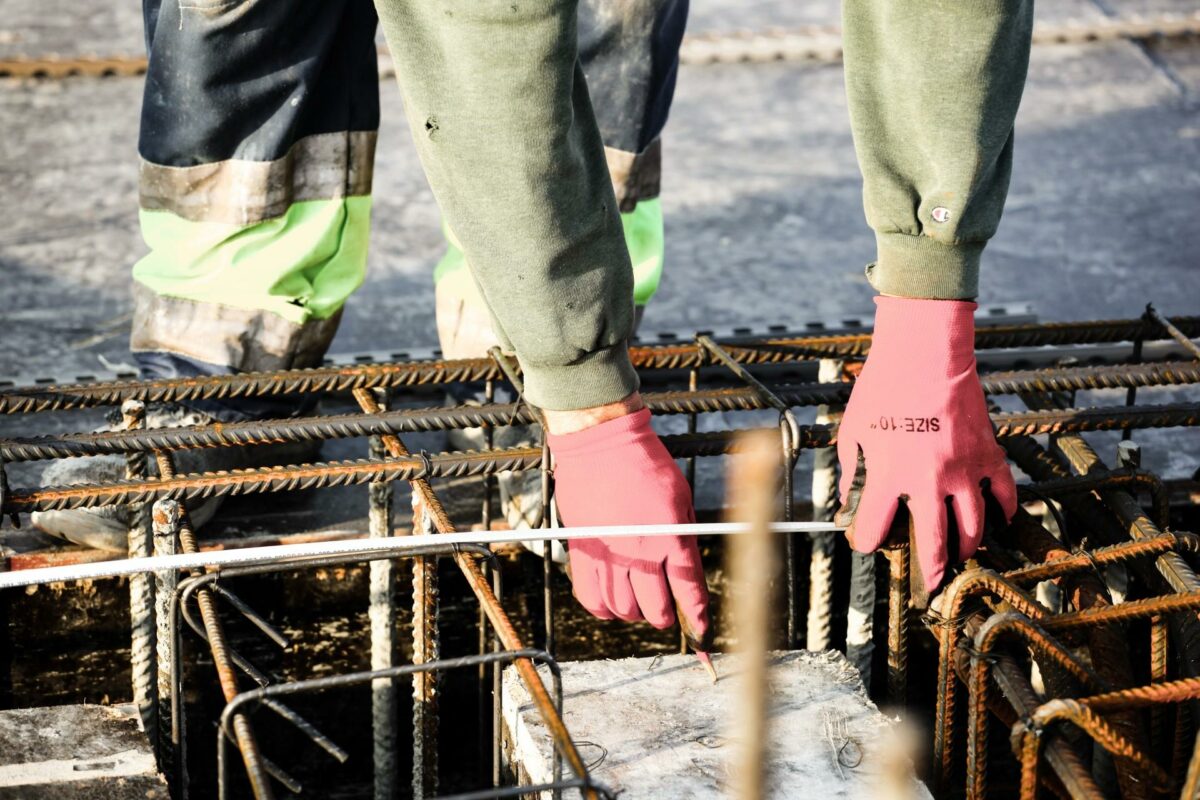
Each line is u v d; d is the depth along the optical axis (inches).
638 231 116.9
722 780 80.5
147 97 104.3
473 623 112.6
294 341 109.2
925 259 84.2
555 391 86.4
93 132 182.1
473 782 116.6
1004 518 88.4
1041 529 90.4
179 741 86.5
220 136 104.1
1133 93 206.4
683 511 87.4
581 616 112.3
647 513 86.0
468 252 82.6
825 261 158.9
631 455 86.6
